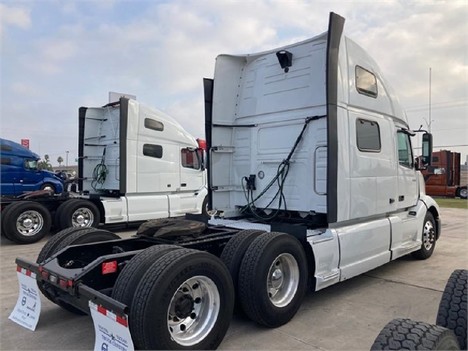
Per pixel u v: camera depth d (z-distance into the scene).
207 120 5.46
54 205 9.46
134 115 9.71
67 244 4.17
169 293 2.90
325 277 4.27
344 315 4.17
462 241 8.79
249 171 5.55
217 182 5.57
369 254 5.04
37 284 3.77
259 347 3.40
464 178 25.42
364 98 5.00
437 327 2.18
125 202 9.64
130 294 2.93
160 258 3.07
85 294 3.04
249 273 3.65
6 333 3.69
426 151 6.52
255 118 5.47
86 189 10.52
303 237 4.17
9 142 14.81
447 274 5.85
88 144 10.51
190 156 11.31
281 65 5.11
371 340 3.55
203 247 4.09
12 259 6.88
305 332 3.73
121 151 9.42
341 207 4.45
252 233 4.03
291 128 5.05
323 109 4.73
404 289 5.10
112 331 2.79
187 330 3.14
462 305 2.60
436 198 23.19
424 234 6.71
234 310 3.93
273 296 3.87
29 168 15.16
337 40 4.28
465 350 2.49
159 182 10.37
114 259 3.37
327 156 4.27
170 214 10.59
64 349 3.38
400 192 5.89
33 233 8.49
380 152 5.32
